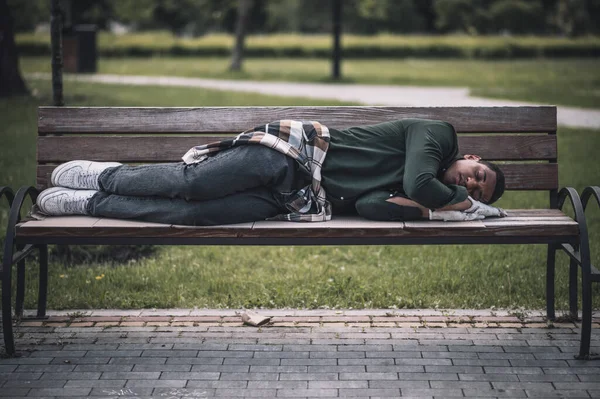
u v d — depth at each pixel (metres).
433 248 5.92
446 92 17.88
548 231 3.72
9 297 3.74
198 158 3.88
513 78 23.02
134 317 4.39
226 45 37.00
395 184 3.94
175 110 4.46
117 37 38.56
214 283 5.04
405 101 15.41
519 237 3.73
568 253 3.93
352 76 23.50
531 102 15.30
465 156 4.20
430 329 4.19
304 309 4.58
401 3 55.91
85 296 4.77
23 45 31.70
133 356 3.84
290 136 3.91
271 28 59.03
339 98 15.91
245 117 4.46
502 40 39.75
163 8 49.50
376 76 23.62
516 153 4.43
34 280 5.04
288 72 25.25
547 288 4.36
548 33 52.69
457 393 3.41
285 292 4.83
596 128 11.83
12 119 11.91
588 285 3.67
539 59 36.56
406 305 4.63
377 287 4.94
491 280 5.10
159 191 3.83
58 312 4.49
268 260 5.72
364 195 3.91
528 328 4.20
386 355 3.84
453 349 3.91
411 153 3.84
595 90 18.36
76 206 3.97
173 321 4.34
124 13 35.59
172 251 5.90
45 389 3.46
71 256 5.60
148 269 5.36
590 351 3.85
